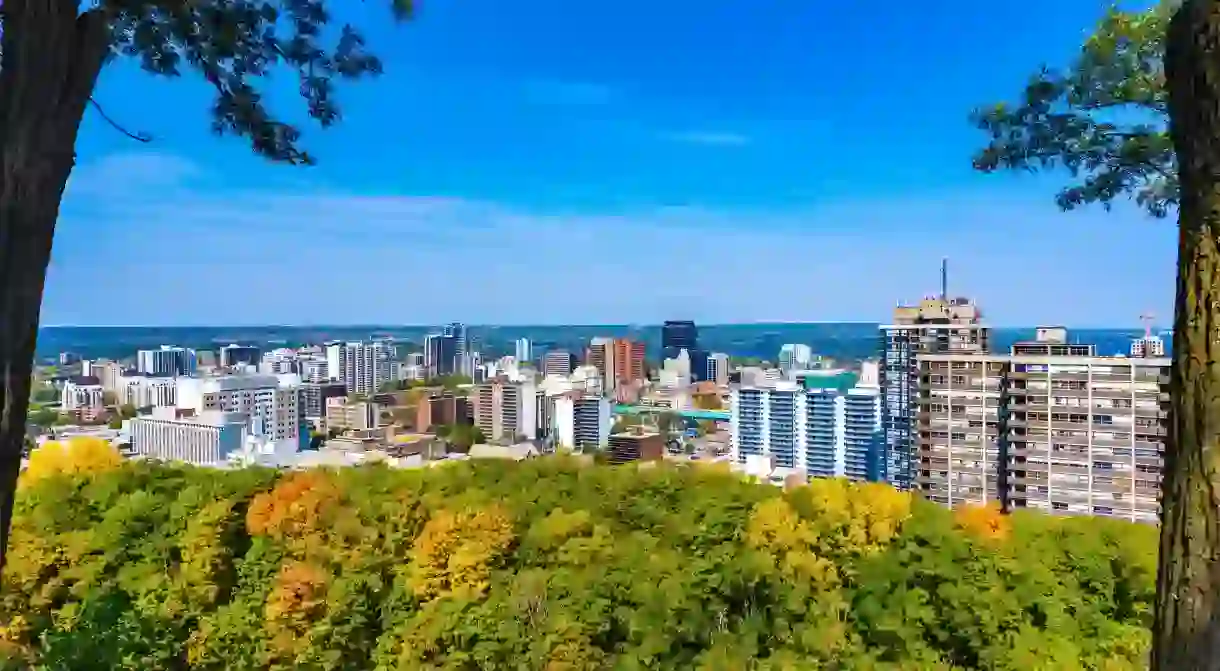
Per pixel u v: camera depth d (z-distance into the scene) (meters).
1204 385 1.65
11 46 1.75
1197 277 1.68
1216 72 1.63
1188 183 1.71
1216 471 1.63
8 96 1.73
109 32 1.97
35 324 1.77
